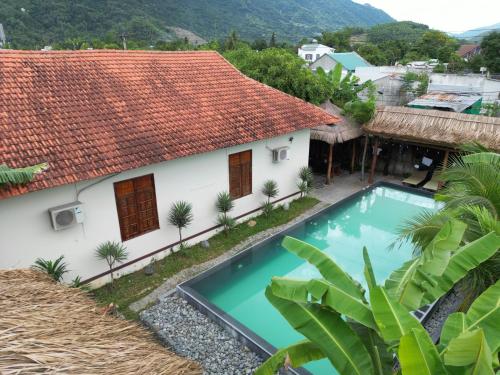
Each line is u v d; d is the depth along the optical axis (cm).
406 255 1325
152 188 1120
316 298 470
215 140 1205
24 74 1095
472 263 498
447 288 479
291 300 484
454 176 744
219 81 1543
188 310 944
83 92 1141
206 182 1274
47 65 1166
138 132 1096
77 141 977
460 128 1647
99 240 1034
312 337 461
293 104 1619
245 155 1401
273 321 996
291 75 2083
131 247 1109
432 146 1708
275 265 1262
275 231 1411
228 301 1086
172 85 1375
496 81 3466
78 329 444
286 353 521
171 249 1222
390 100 3425
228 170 1343
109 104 1145
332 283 515
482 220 596
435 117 1744
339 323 467
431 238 716
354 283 519
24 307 459
